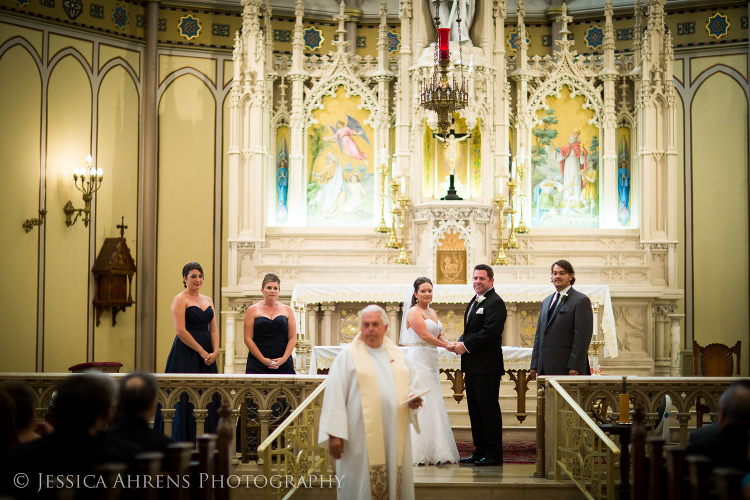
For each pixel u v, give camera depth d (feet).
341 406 17.42
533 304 37.45
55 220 39.99
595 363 30.76
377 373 17.84
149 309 43.55
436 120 39.45
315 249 40.70
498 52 41.60
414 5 41.52
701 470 12.35
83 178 40.27
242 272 40.73
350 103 43.06
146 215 43.83
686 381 21.35
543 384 21.80
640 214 41.47
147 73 44.19
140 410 13.75
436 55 34.22
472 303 23.98
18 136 38.50
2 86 37.91
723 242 43.83
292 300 36.63
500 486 20.67
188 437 22.67
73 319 40.52
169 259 44.11
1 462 12.25
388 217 41.86
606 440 18.29
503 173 40.70
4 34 38.01
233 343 39.50
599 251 40.60
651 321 39.19
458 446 29.19
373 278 39.24
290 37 46.57
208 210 44.78
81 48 41.42
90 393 12.05
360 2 47.39
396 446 17.54
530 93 43.04
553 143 42.88
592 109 42.88
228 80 45.39
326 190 42.78
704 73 44.65
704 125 44.50
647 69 41.50
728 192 43.88
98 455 11.91
